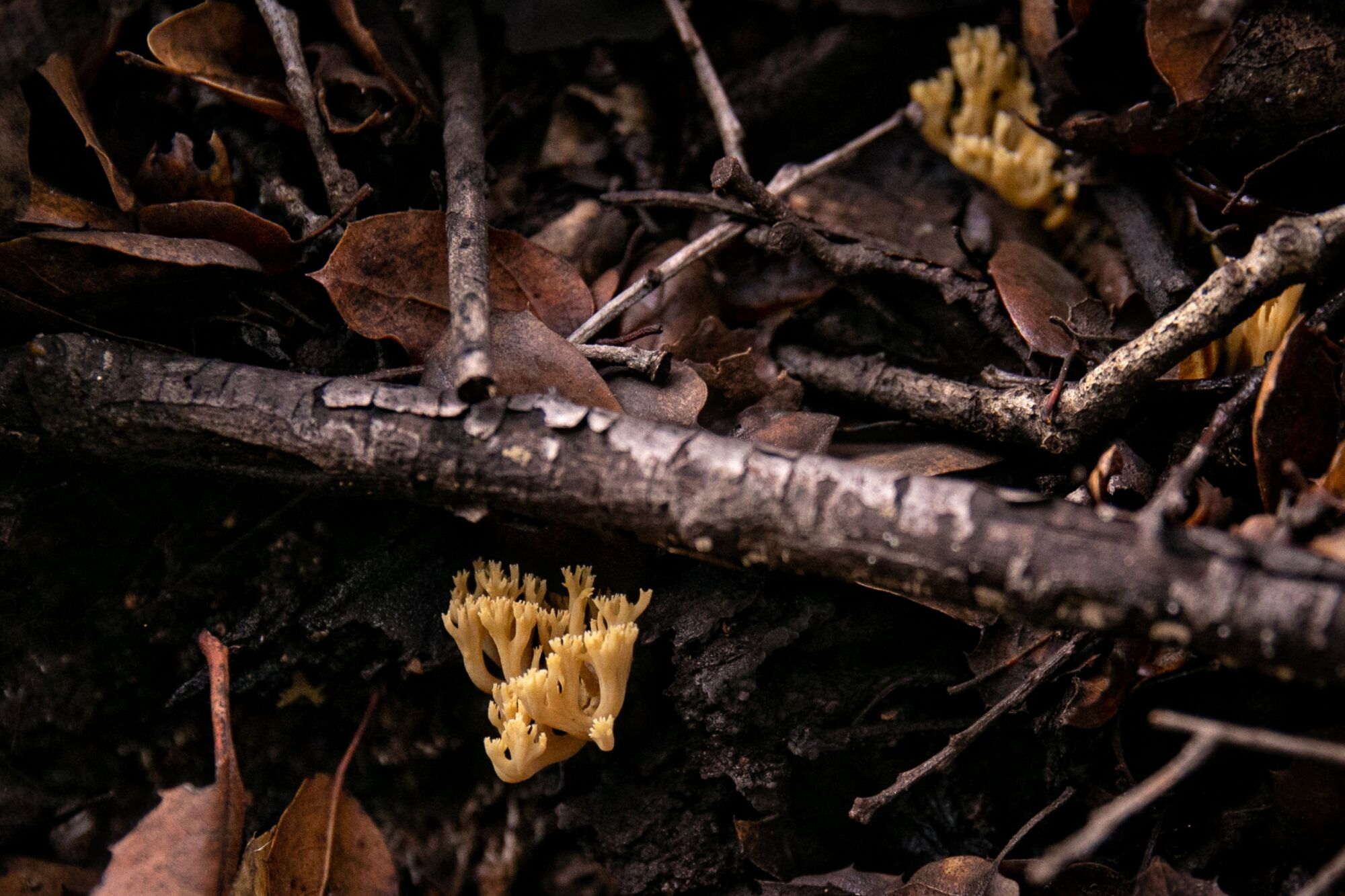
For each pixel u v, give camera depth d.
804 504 0.52
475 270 0.54
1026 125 0.60
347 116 0.59
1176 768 0.49
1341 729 0.53
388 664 0.57
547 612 0.54
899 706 0.56
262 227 0.57
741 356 0.57
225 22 0.59
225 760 0.54
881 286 0.59
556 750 0.55
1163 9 0.56
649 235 0.61
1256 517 0.52
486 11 0.64
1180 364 0.56
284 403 0.54
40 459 0.55
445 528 0.56
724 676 0.56
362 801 0.60
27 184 0.55
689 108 0.64
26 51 0.54
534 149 0.63
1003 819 0.57
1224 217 0.58
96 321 0.56
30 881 0.57
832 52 0.63
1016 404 0.55
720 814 0.57
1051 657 0.54
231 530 0.57
